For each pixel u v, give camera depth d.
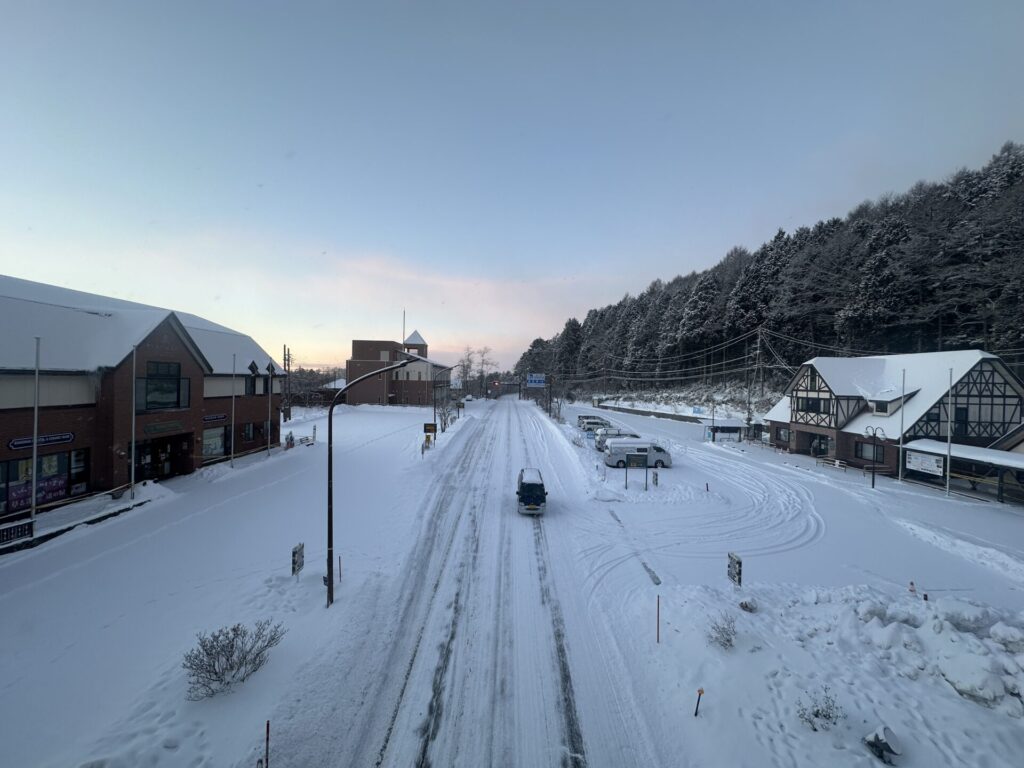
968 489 26.59
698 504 22.61
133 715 7.76
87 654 9.54
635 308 101.81
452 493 23.80
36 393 15.78
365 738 7.83
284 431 45.25
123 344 21.09
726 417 56.66
